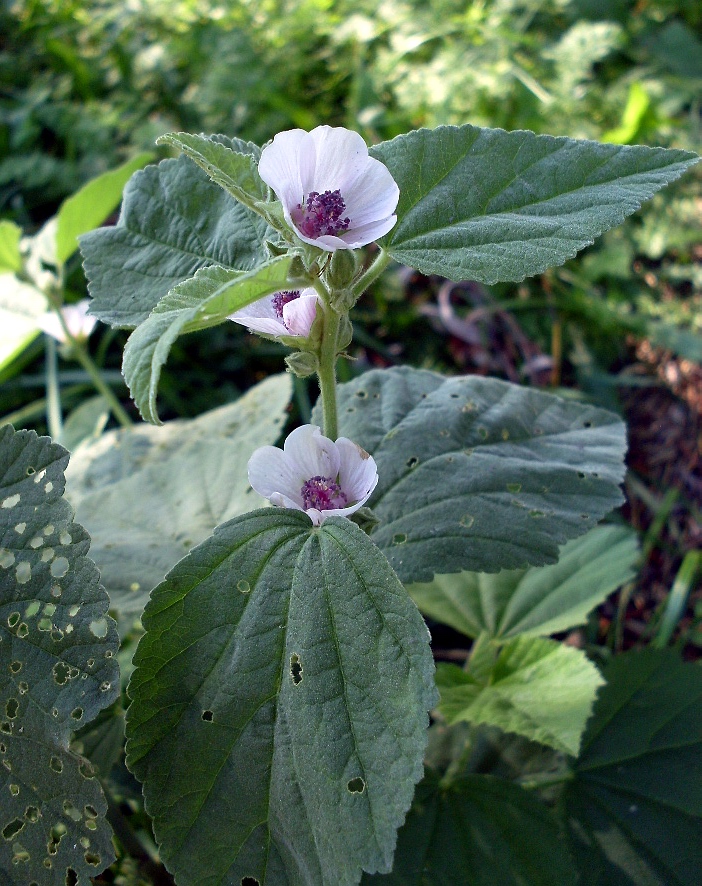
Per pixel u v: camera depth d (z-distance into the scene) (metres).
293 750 0.19
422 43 0.66
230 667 0.19
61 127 0.60
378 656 0.18
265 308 0.21
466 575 0.33
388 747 0.18
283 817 0.18
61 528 0.20
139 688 0.19
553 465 0.26
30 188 0.58
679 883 0.25
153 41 0.67
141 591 0.25
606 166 0.20
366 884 0.24
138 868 0.26
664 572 0.44
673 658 0.30
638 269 0.59
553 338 0.54
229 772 0.19
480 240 0.20
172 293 0.18
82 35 0.68
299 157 0.19
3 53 0.69
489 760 0.29
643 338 0.55
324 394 0.21
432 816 0.26
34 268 0.37
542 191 0.20
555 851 0.25
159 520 0.28
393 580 0.19
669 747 0.28
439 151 0.21
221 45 0.62
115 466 0.34
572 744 0.24
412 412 0.27
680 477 0.48
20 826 0.19
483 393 0.28
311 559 0.19
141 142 0.58
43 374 0.50
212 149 0.19
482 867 0.25
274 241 0.22
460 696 0.27
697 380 0.53
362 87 0.61
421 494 0.25
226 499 0.28
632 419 0.52
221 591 0.19
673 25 0.72
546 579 0.32
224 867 0.18
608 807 0.27
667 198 0.58
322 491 0.21
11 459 0.20
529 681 0.27
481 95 0.59
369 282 0.21
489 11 0.69
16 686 0.19
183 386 0.50
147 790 0.19
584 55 0.62
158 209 0.24
